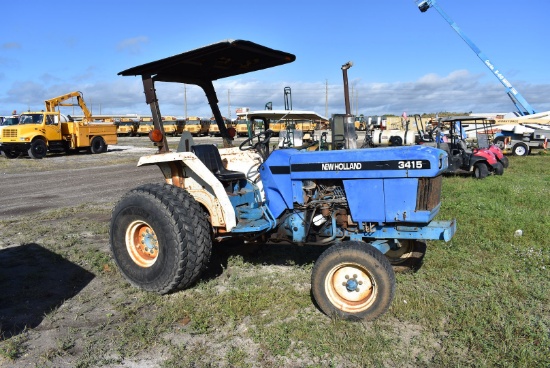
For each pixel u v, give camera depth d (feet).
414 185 12.71
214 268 16.63
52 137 72.95
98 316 13.07
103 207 29.40
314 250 18.44
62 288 15.19
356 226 13.84
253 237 15.17
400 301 13.08
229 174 15.49
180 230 13.87
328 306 12.46
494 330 11.39
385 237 13.51
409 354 10.53
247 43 14.25
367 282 12.26
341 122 22.77
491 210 24.57
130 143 111.65
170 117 155.74
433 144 45.09
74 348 11.33
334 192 13.98
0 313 13.29
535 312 12.53
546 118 73.05
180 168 15.51
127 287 15.07
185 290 14.73
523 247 18.15
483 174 42.11
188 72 17.39
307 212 14.37
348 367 10.15
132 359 10.75
